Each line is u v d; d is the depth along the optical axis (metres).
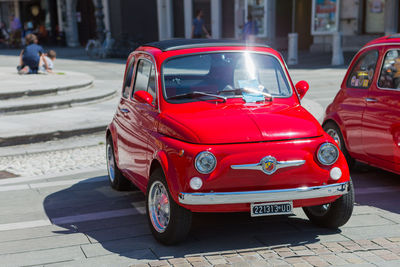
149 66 5.53
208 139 4.40
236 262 4.31
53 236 5.08
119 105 6.45
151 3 34.03
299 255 4.42
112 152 6.64
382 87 6.39
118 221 5.47
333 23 25.39
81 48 39.22
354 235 4.86
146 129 5.14
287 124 4.63
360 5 24.72
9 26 49.69
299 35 28.69
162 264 4.31
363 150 6.68
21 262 4.46
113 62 24.91
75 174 7.56
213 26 29.80
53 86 13.48
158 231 4.75
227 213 5.59
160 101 5.10
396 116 6.05
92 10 41.91
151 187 4.80
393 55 6.34
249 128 4.53
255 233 4.99
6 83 14.37
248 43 5.68
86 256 4.54
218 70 5.35
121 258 4.48
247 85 5.33
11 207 6.07
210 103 5.09
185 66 5.30
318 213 5.08
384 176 6.96
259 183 4.38
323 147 4.48
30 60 17.39
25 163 8.35
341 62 20.81
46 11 45.97
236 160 4.31
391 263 4.22
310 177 4.47
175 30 32.47
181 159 4.36
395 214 5.43
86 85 14.91
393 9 23.39
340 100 7.14
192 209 4.37
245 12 28.00
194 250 4.61
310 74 17.75
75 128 10.05
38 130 9.70
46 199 6.36
